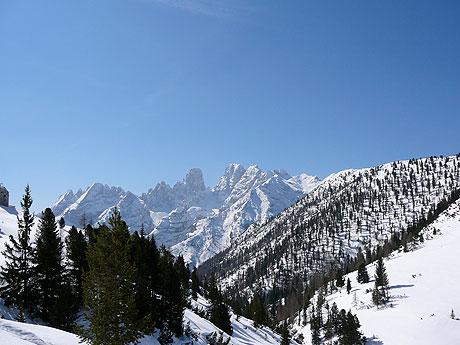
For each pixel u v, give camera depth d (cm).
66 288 3231
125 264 2277
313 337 13088
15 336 1898
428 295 13762
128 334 2198
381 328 12038
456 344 9862
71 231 5328
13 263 3328
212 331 5450
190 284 9975
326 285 19675
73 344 2205
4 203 10262
